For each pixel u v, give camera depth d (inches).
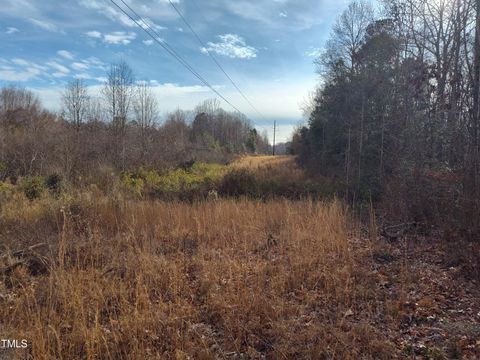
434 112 410.3
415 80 444.8
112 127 1045.2
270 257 248.4
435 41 530.0
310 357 131.6
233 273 210.7
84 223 301.4
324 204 416.8
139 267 210.5
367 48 770.2
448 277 212.2
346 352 132.0
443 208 311.1
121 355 132.4
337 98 916.6
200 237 295.1
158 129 1274.6
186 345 137.6
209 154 1593.3
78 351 134.4
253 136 3073.3
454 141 337.7
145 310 156.3
